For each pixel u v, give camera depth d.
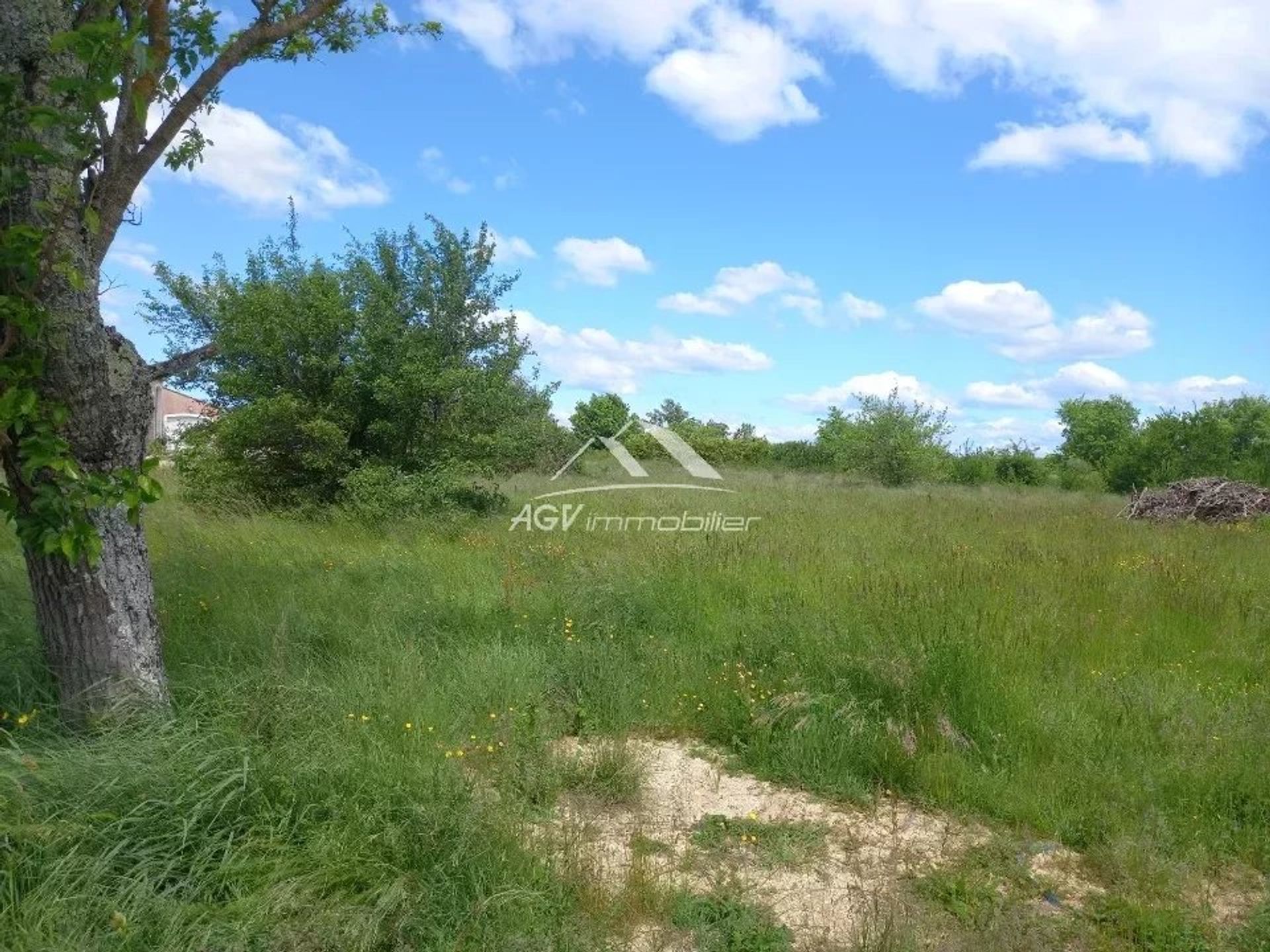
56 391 3.64
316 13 4.22
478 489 12.38
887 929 2.88
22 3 3.54
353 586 7.09
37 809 3.06
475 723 4.52
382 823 3.21
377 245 12.81
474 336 13.00
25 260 3.26
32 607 5.31
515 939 2.73
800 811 3.99
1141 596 7.22
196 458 11.95
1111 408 43.69
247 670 4.49
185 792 3.15
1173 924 3.09
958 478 27.34
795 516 13.21
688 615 6.60
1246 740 4.44
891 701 4.84
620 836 3.69
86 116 3.21
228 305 12.04
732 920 3.03
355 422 11.91
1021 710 4.68
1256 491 15.28
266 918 2.73
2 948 2.52
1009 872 3.42
